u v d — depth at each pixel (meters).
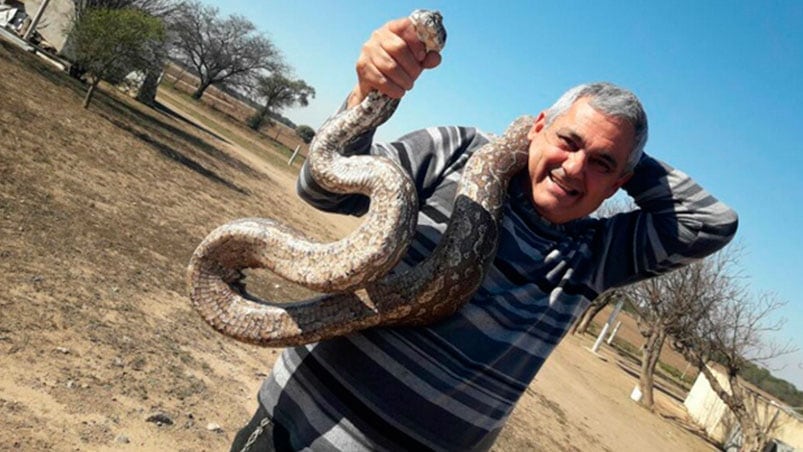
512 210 1.03
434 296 0.90
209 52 24.05
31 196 3.49
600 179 0.96
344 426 0.91
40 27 12.33
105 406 1.90
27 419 1.66
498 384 0.95
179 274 3.47
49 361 1.99
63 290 2.55
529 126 1.06
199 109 22.27
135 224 3.96
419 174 1.03
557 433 5.04
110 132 6.79
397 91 0.90
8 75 6.93
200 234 4.50
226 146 12.89
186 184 6.13
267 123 26.06
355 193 0.96
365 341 0.93
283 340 0.95
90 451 1.66
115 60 7.62
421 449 0.92
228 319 0.99
